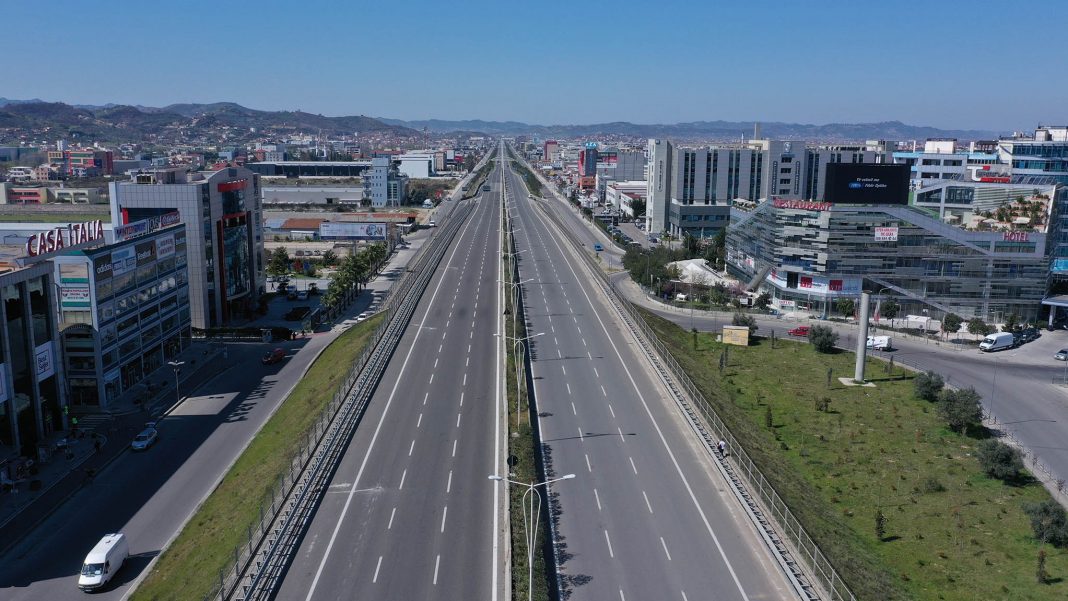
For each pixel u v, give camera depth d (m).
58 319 100.62
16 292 88.31
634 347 126.12
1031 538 68.50
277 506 67.88
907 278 152.38
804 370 120.62
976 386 112.81
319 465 76.75
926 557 65.31
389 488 72.56
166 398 109.00
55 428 96.25
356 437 85.25
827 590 55.75
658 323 146.00
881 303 150.50
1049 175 181.62
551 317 148.38
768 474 76.50
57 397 96.19
